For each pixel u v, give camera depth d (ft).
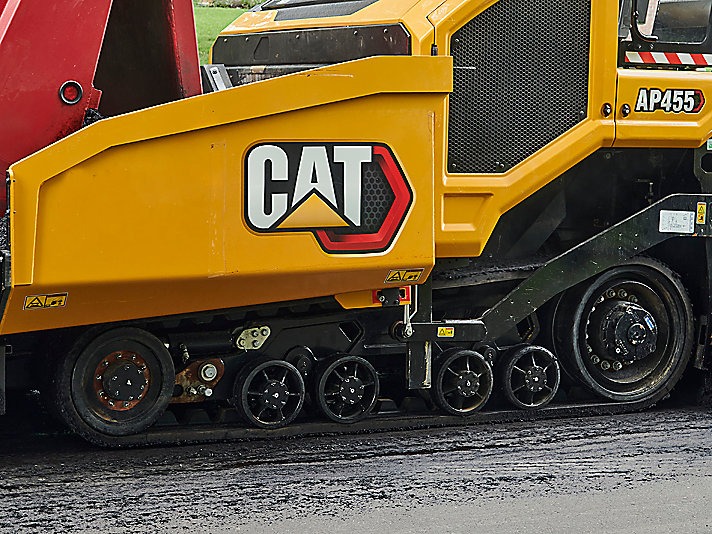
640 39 24.20
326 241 20.72
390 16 22.77
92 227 19.01
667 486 19.31
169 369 21.48
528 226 24.75
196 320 21.65
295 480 19.30
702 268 25.88
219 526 16.85
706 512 17.97
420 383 23.18
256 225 20.15
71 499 18.03
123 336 21.04
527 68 23.16
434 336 23.04
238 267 20.11
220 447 21.47
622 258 24.68
